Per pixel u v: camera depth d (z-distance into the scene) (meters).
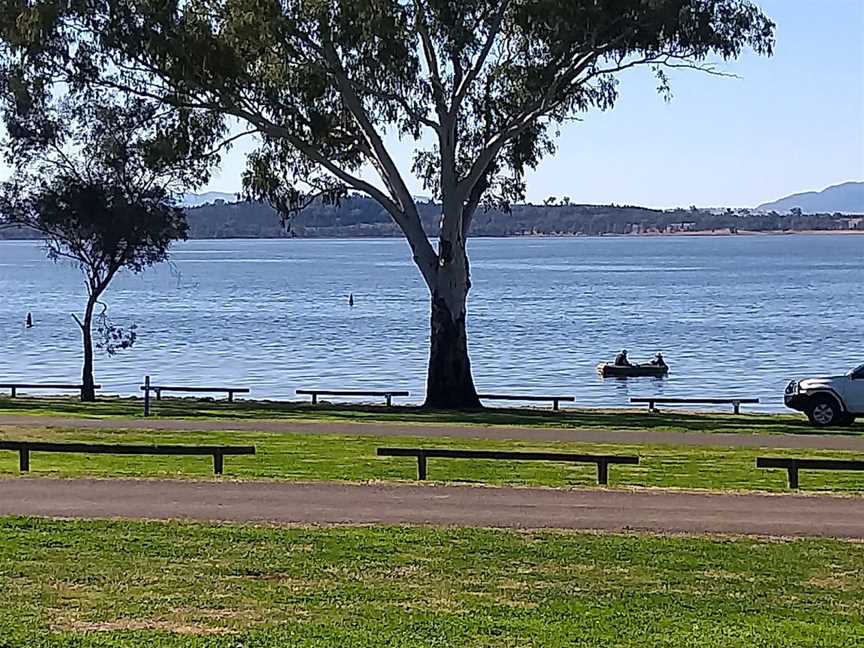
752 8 32.34
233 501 16.95
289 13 31.95
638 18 31.73
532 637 10.45
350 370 58.88
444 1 31.78
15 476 18.95
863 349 68.25
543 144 36.69
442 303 36.62
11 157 38.47
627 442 26.03
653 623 10.98
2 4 32.12
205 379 55.03
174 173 38.78
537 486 18.56
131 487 18.00
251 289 131.62
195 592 11.91
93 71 33.22
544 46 33.12
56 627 10.61
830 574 13.06
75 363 62.12
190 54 31.72
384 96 33.62
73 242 40.09
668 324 85.75
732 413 39.28
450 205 35.81
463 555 13.66
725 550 14.12
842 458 22.69
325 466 20.73
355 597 11.82
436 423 30.33
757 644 10.32
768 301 107.88
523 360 64.50
